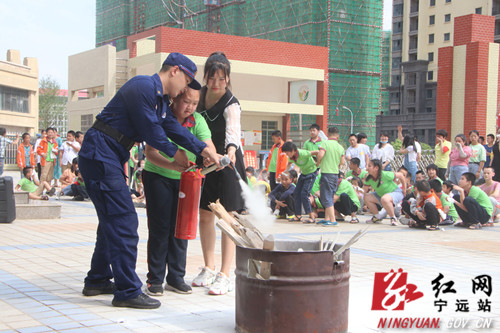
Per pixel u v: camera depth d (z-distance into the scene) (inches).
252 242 126.3
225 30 2684.5
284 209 397.4
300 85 1155.9
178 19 2940.5
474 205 351.9
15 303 146.7
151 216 159.6
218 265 205.8
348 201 380.5
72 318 133.6
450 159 475.8
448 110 788.0
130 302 144.3
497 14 2436.0
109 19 3631.9
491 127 770.8
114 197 142.5
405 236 307.9
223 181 168.4
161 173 159.0
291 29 2472.9
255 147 1117.7
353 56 2481.5
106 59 1075.3
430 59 2714.1
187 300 155.6
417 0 2824.8
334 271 117.8
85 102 1150.3
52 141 616.7
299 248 136.2
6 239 262.8
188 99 154.1
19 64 1624.0
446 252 249.3
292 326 114.4
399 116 2501.2
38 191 522.6
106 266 156.8
